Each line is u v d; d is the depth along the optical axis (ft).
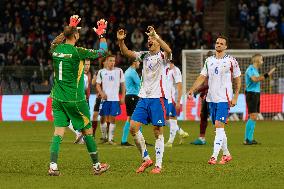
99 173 100.73
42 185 90.58
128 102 149.18
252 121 154.30
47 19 292.40
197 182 93.30
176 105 148.25
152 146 148.66
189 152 135.33
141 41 285.84
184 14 299.79
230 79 117.70
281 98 239.71
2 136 176.35
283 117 239.50
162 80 102.83
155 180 95.04
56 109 99.96
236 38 302.25
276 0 299.99
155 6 299.58
